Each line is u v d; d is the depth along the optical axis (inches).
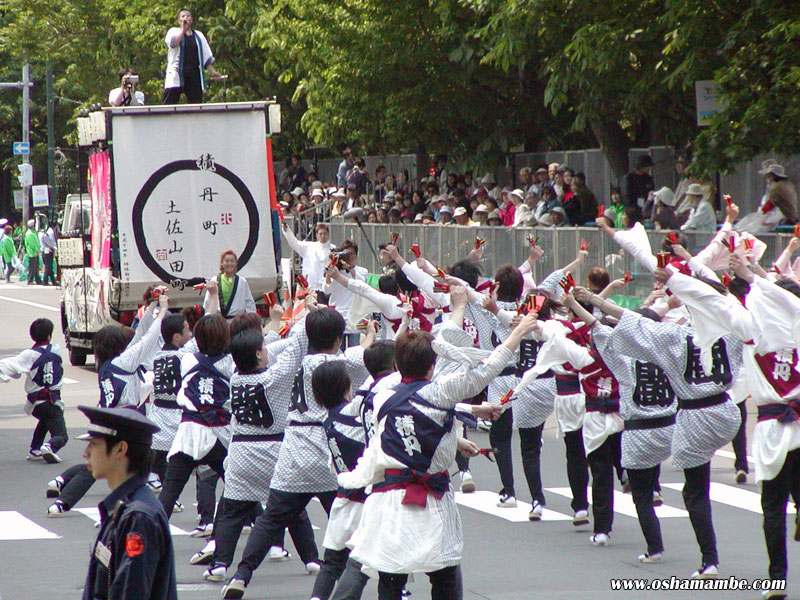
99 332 1519.4
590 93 3083.2
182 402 1284.4
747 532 1407.5
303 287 1323.8
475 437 2107.5
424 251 3452.3
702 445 1147.3
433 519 877.2
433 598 912.9
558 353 1197.1
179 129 2431.1
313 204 4050.2
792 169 2790.4
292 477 1092.5
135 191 2416.3
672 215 2748.5
